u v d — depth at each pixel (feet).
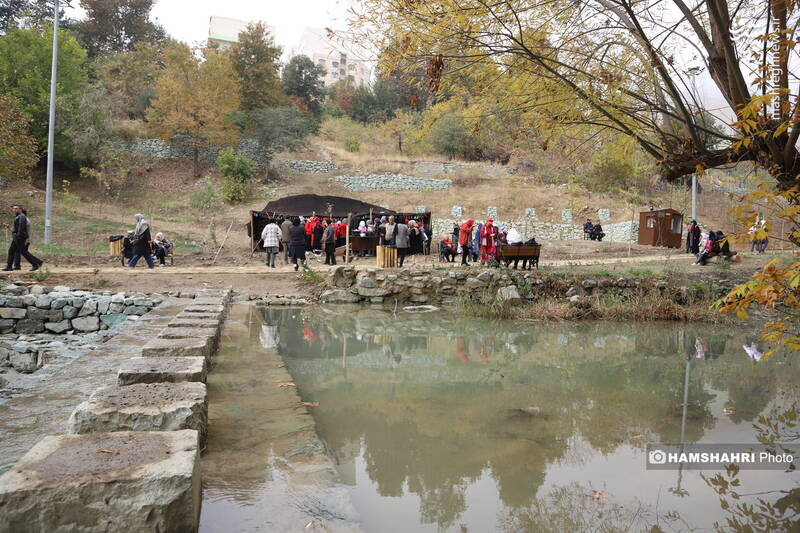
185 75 133.28
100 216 92.63
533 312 38.86
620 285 43.80
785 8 15.99
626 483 9.77
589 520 8.23
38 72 111.24
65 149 112.06
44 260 56.44
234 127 132.67
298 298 42.75
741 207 11.84
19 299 36.06
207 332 18.49
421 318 36.06
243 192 115.34
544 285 43.06
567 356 23.45
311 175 133.59
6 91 106.63
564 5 20.99
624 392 16.92
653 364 22.07
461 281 43.57
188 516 6.42
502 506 8.66
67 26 185.37
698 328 35.78
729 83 18.69
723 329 35.50
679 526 8.09
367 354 22.34
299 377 17.76
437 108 25.84
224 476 8.66
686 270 50.16
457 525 7.89
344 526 7.14
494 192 123.24
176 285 44.32
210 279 47.26
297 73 191.52
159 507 6.24
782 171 17.71
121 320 36.76
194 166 126.52
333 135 170.81
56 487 5.97
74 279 43.70
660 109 21.03
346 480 9.53
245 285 46.06
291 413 12.51
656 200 110.52
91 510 6.07
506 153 147.95
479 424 13.09
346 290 43.37
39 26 146.10
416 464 10.43
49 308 36.40
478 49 20.62
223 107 131.03
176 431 7.93
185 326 20.98
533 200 116.98
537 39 21.42
